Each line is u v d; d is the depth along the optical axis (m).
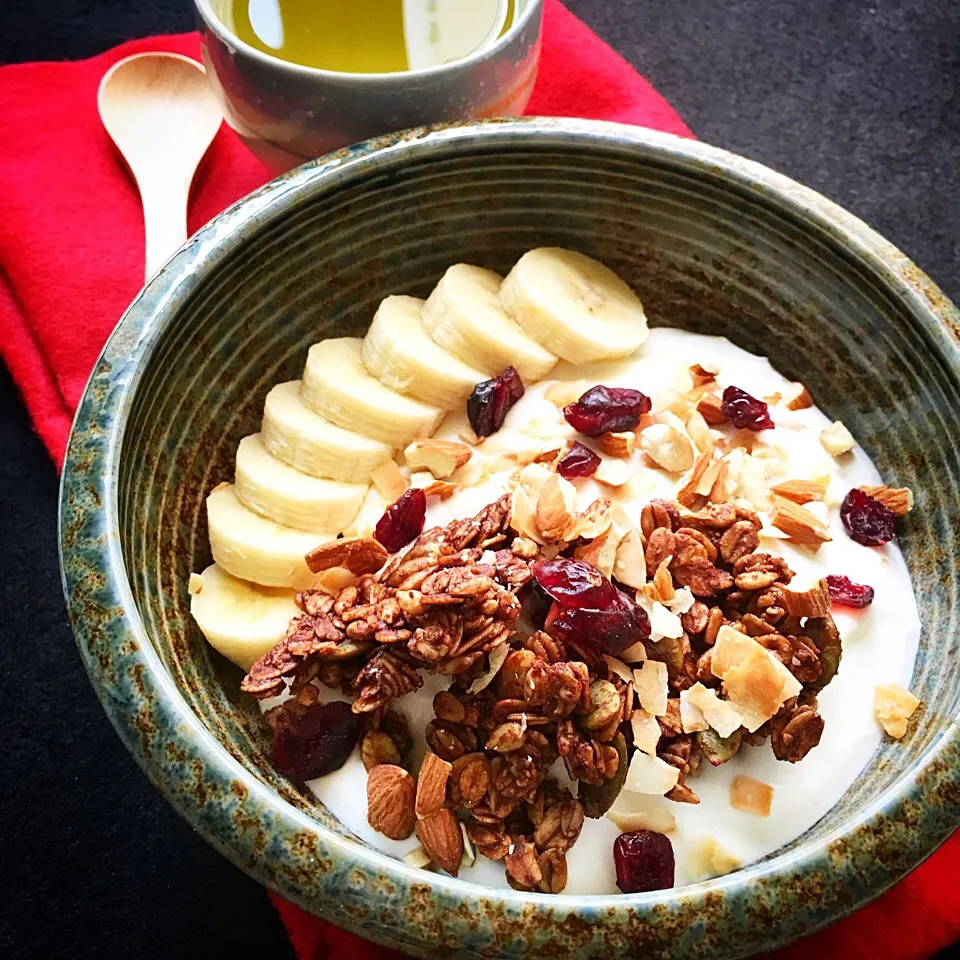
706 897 0.18
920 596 0.24
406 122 0.26
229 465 0.25
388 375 0.25
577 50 0.33
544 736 0.21
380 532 0.24
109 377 0.21
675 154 0.25
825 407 0.26
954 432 0.23
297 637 0.22
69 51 0.34
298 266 0.25
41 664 0.27
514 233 0.27
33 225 0.30
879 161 0.33
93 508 0.20
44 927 0.24
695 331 0.28
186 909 0.25
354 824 0.21
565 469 0.24
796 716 0.21
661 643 0.22
